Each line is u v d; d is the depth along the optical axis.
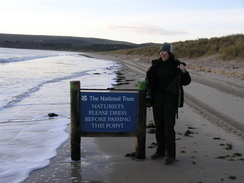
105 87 14.84
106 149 5.72
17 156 5.31
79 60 57.53
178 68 4.84
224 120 7.54
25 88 14.84
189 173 4.45
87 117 4.94
